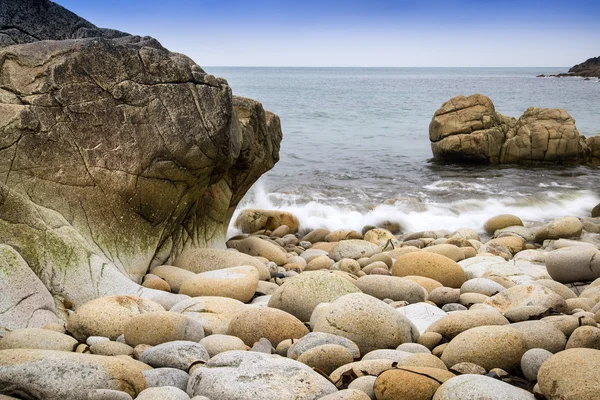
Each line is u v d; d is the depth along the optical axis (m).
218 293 7.10
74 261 6.63
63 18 8.70
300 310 6.43
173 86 7.65
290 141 28.44
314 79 144.00
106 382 3.97
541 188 18.78
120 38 8.30
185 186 7.98
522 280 8.38
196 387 4.17
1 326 5.47
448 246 10.12
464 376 4.00
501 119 25.05
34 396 3.90
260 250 9.93
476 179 20.31
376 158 24.33
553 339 5.01
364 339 5.36
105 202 7.32
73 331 5.62
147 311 5.88
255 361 4.33
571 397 3.78
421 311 6.61
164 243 8.29
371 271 9.07
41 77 7.16
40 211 6.76
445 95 69.00
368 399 3.83
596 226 13.25
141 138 7.47
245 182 10.28
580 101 58.38
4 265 5.81
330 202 16.16
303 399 3.96
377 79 153.25
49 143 7.07
